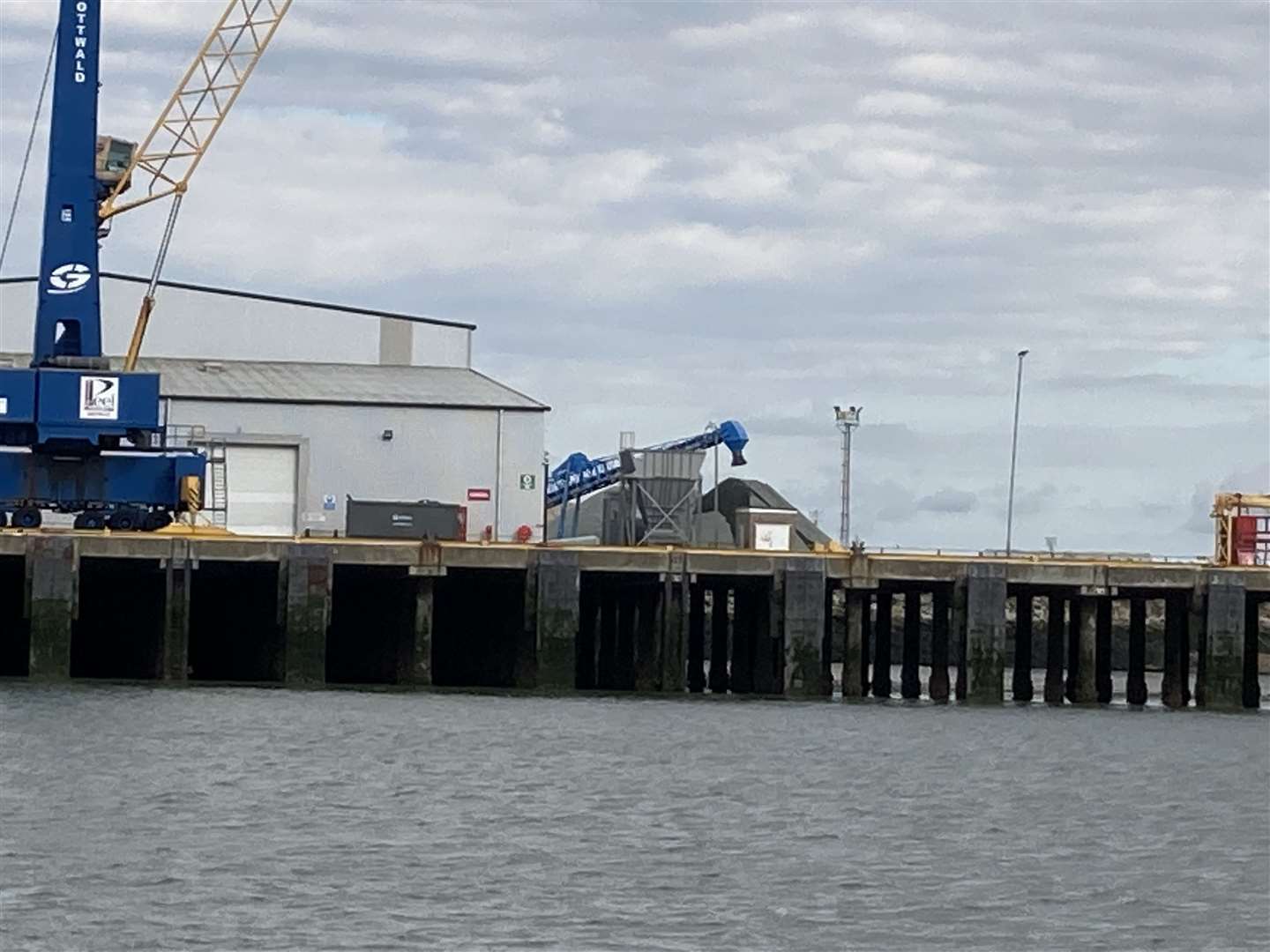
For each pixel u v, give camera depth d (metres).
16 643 103.81
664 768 69.50
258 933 44.75
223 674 104.75
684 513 114.69
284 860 51.44
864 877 52.03
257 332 125.75
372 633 105.31
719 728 81.81
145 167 109.75
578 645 110.81
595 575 102.69
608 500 118.94
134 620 102.44
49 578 91.25
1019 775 71.50
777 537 113.12
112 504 100.62
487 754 71.25
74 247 102.19
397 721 79.81
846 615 100.50
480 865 51.75
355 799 60.69
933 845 56.78
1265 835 60.53
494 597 105.50
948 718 90.25
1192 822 62.56
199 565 95.25
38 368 99.75
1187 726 90.00
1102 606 106.31
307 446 115.44
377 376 123.44
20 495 100.06
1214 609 99.88
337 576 99.81
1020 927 47.56
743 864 53.09
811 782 67.69
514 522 118.00
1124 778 71.56
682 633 97.25
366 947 44.03
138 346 110.88
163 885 48.41
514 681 101.94
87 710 79.25
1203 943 46.75
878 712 91.75
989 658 98.81
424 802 60.59
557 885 49.81
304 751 70.00
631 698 94.69
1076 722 90.75
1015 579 99.31
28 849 51.62
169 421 113.75
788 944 45.44
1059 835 59.28
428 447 116.94
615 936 45.44
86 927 44.69
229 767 65.62
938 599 103.00
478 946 44.38
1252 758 78.44
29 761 65.31
